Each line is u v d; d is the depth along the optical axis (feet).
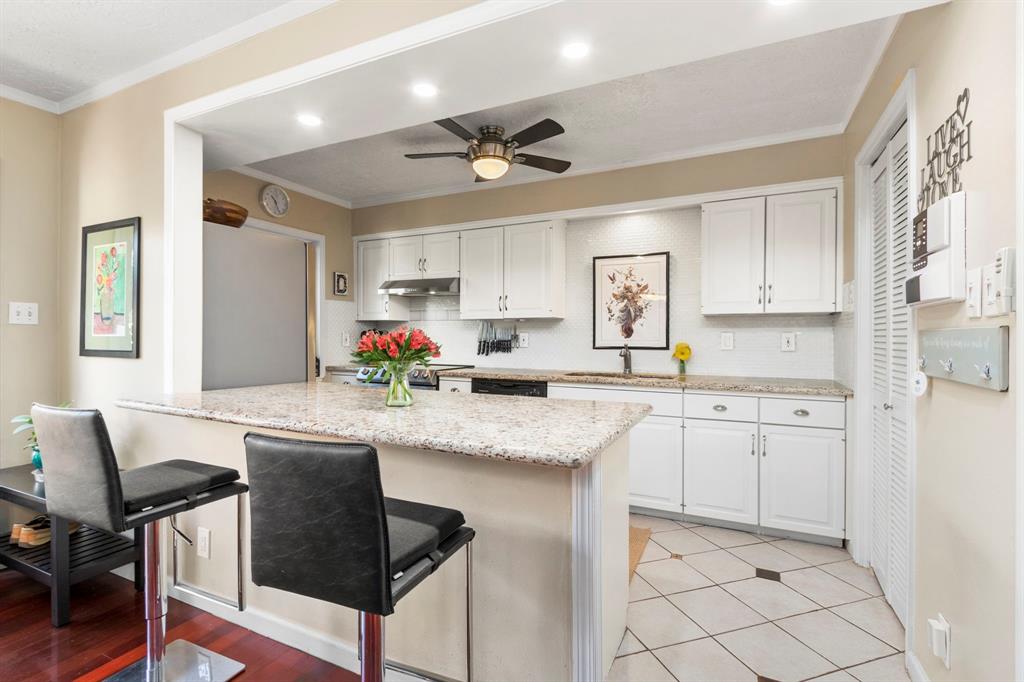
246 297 8.91
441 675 5.34
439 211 14.58
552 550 4.79
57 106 9.16
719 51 5.77
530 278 13.20
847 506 8.85
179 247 7.80
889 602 7.06
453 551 4.22
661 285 12.53
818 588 7.55
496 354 14.71
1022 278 3.31
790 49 7.29
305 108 7.21
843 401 8.89
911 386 5.41
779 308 10.28
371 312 15.62
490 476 5.07
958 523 4.41
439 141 10.94
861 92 8.25
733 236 10.75
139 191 8.11
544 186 13.12
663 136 10.46
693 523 10.30
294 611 6.19
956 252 4.17
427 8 5.65
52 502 4.88
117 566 7.21
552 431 4.53
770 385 9.51
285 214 13.75
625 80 8.18
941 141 4.77
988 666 3.87
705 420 10.03
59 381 9.14
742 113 9.37
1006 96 3.56
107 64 7.95
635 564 8.37
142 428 7.82
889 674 5.61
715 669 5.67
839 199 9.81
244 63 7.00
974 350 3.92
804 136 10.09
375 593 3.33
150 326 7.93
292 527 3.50
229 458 6.72
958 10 4.39
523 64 6.05
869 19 5.11
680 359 12.07
